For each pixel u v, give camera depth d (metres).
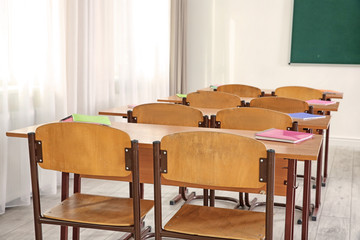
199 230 1.83
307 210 2.67
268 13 6.10
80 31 3.95
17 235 2.82
